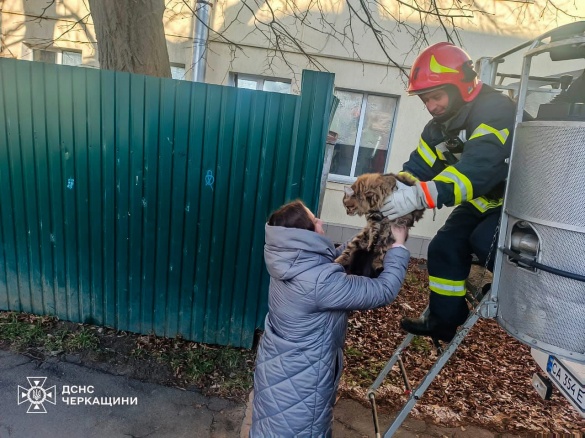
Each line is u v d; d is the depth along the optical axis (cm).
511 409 326
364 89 684
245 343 351
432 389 341
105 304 358
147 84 313
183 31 680
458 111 190
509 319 171
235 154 318
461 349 412
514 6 657
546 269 152
